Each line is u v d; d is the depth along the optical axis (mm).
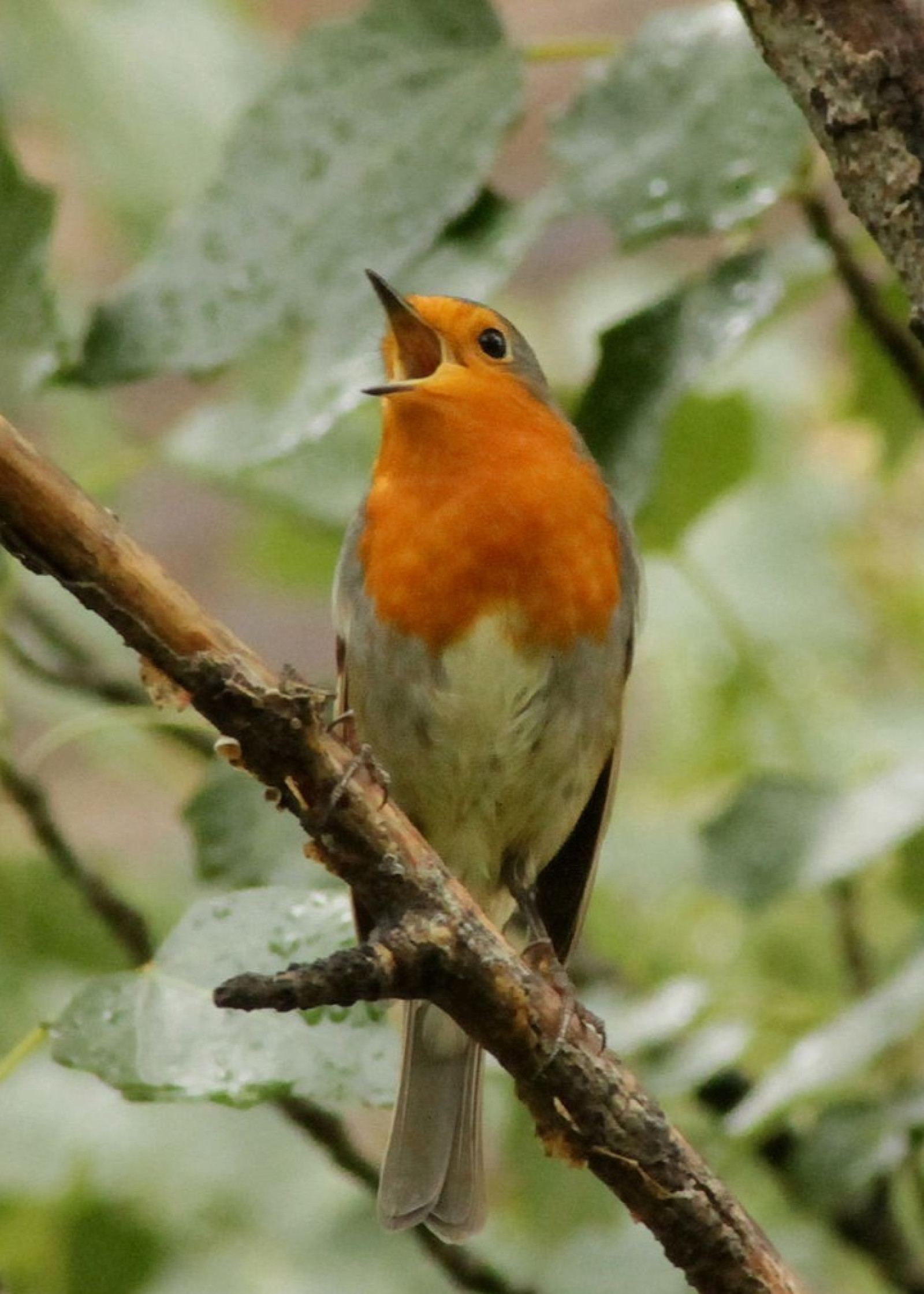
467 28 7758
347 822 5891
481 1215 8039
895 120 5609
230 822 8125
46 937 10016
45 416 11664
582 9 16859
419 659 8375
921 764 8383
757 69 7516
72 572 5688
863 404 9953
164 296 7555
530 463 8375
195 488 15320
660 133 7551
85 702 11008
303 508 10047
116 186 10344
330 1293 9438
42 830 9102
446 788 8609
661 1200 6012
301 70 7719
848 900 9383
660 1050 8727
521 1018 5918
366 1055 6316
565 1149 6148
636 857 10406
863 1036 7551
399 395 8367
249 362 9656
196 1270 9523
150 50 10461
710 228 7410
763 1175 9688
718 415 10109
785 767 10773
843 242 7988
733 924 10211
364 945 5656
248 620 16328
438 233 7531
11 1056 6457
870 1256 9062
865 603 11547
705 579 10711
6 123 7609
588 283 12312
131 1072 6262
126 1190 9711
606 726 8664
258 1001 5312
